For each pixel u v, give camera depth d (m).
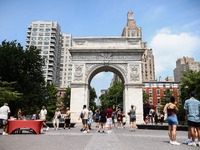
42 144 9.92
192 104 11.10
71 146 9.32
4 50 34.47
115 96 80.56
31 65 38.38
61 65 119.31
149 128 23.88
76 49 41.16
